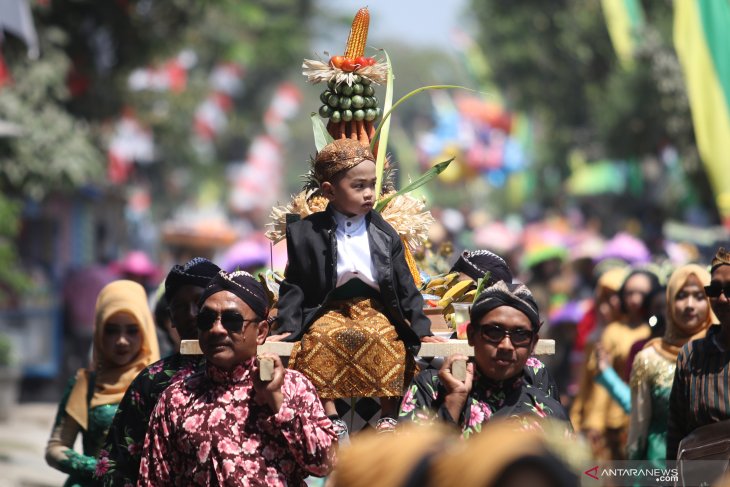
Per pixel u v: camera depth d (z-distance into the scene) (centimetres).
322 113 1586
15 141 4888
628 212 9650
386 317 1391
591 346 2327
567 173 11094
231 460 1232
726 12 4322
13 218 4353
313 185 1540
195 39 6488
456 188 17088
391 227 1416
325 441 1255
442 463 542
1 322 5059
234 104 13488
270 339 1365
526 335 1259
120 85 6000
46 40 5200
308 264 1384
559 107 10938
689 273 1872
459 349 1346
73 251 5700
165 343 2016
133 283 1761
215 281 1273
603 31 9669
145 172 9756
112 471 1397
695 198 7362
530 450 527
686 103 6981
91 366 1777
